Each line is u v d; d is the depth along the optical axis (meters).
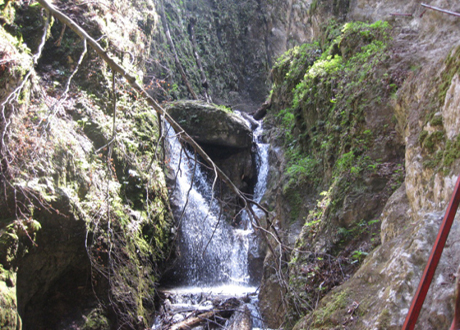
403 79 6.35
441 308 2.66
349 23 9.09
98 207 6.80
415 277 3.05
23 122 5.84
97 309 6.61
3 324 4.91
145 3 11.77
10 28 6.96
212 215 11.34
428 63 5.61
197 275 10.28
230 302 8.12
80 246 6.41
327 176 8.16
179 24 16.38
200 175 12.12
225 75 17.69
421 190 4.28
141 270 7.77
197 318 7.59
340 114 7.72
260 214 10.83
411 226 3.98
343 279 5.75
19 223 5.36
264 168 12.34
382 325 3.01
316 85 9.60
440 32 6.21
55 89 7.53
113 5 9.29
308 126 10.15
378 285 3.67
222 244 10.74
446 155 3.85
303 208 9.02
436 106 4.48
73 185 6.59
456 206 1.20
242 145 12.22
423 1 7.04
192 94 14.83
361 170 6.43
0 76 5.46
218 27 18.23
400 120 5.91
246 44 18.84
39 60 7.68
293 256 7.32
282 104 12.88
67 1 8.16
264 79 18.72
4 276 5.22
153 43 13.94
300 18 21.00
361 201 6.23
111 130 7.89
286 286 5.81
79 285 6.61
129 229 7.46
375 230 5.88
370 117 6.68
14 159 5.65
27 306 5.94
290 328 6.20
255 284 9.90
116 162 7.93
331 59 9.73
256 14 19.31
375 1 9.12
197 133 11.93
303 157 10.29
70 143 6.66
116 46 8.70
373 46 7.76
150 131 9.37
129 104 8.89
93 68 8.19
